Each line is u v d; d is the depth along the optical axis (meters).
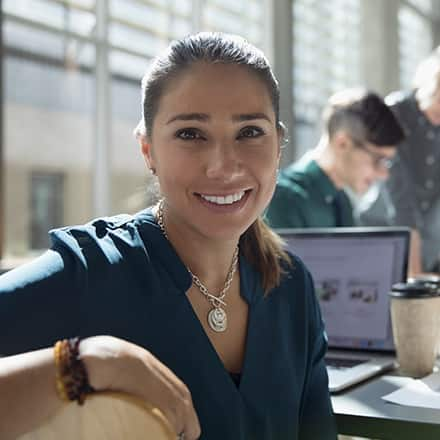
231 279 1.07
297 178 2.15
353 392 1.26
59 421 0.71
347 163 2.19
